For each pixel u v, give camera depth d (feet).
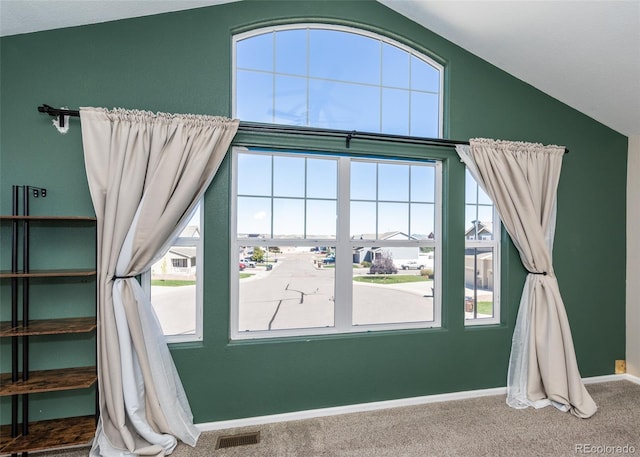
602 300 8.86
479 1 6.49
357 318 7.84
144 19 6.46
